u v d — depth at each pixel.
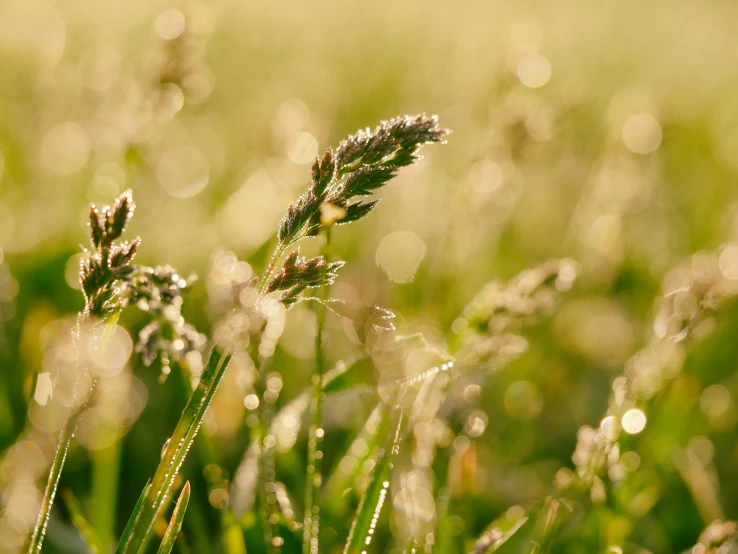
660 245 5.92
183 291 1.59
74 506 2.31
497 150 4.40
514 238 5.82
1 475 2.50
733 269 2.99
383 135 1.45
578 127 7.07
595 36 14.59
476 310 2.64
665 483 3.37
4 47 5.82
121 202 1.42
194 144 6.57
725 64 14.55
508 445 3.89
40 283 4.25
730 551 2.86
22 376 3.29
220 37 10.09
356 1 13.56
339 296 4.43
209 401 1.49
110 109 4.07
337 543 2.69
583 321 4.96
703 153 8.49
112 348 2.96
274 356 3.82
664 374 2.86
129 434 3.31
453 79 7.59
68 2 7.88
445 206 5.25
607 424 2.61
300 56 9.93
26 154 5.21
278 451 2.88
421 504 2.67
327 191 1.42
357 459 2.73
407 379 2.25
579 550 2.69
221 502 2.68
